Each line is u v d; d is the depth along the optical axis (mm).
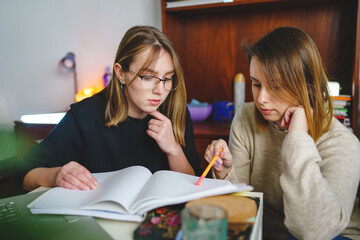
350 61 1750
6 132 2367
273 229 1122
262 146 1132
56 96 2486
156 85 978
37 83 2494
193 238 478
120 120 1102
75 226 617
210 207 499
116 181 788
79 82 2420
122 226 635
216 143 1007
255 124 1103
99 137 1125
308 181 776
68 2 2340
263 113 987
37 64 2469
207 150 1012
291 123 903
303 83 899
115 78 1081
